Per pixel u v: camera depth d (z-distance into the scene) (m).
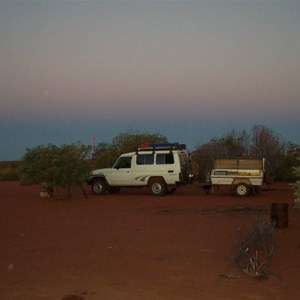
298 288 7.89
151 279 8.44
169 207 18.89
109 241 11.87
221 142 32.38
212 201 20.86
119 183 24.25
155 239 12.04
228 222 14.74
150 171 23.72
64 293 7.71
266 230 10.70
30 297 7.53
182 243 11.51
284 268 9.14
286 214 13.55
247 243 10.44
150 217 16.09
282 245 11.18
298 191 9.48
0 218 16.31
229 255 10.19
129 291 7.77
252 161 22.83
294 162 31.16
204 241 11.70
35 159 22.31
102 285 8.12
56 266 9.45
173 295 7.54
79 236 12.65
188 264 9.47
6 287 8.07
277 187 27.44
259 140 32.53
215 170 23.23
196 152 31.91
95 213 17.36
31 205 20.22
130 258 10.03
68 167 22.20
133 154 24.17
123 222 15.02
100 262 9.73
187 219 15.52
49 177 22.19
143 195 24.05
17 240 12.23
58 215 16.97
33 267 9.38
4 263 9.75
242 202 20.30
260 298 7.40
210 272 8.87
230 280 8.35
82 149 22.70
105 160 31.20
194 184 29.62
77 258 10.10
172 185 23.70
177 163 23.42
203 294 7.59
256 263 8.95
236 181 22.83
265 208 17.98
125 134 34.19
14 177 40.75
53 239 12.29
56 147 22.50
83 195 24.44
